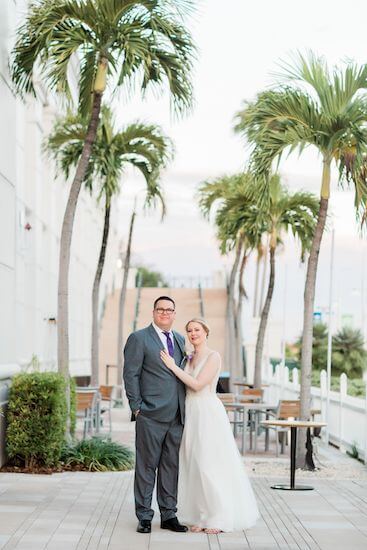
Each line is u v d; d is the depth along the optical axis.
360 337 30.80
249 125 13.55
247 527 8.65
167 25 12.88
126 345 8.61
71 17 13.22
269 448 16.84
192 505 8.66
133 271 47.84
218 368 8.78
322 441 18.20
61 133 18.83
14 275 13.55
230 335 26.86
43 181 21.97
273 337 45.31
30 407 12.13
